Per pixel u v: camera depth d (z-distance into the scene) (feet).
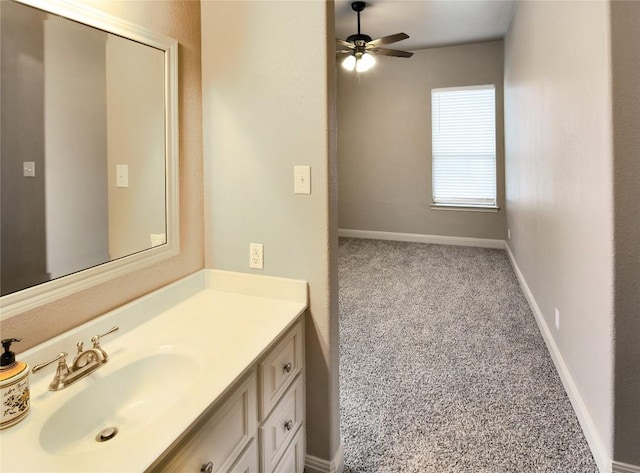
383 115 20.17
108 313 4.22
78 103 3.87
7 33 3.27
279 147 5.14
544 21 9.16
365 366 8.44
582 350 6.50
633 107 4.90
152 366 3.94
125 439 2.73
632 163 4.94
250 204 5.39
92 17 3.92
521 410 6.86
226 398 3.47
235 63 5.26
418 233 20.33
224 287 5.64
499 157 18.24
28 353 3.40
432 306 11.85
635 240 4.98
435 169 19.65
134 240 4.57
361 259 17.29
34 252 3.52
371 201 21.07
